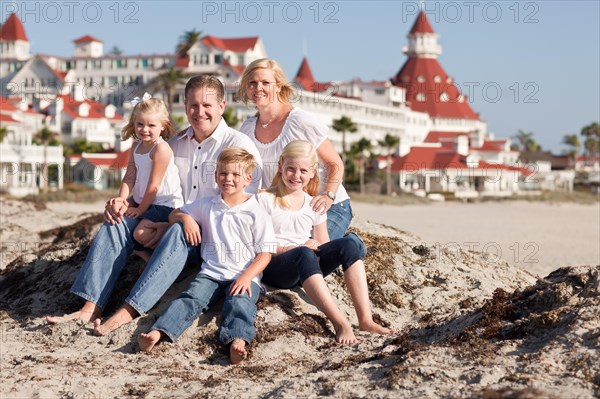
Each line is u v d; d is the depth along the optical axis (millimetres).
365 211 44156
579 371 4582
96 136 85312
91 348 6141
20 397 4855
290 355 6098
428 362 4953
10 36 110812
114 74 96438
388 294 7633
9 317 7242
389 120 98562
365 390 4648
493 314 5797
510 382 4512
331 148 7309
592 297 5508
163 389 5113
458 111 112562
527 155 113375
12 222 14000
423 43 120750
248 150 7000
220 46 91312
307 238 6840
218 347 6180
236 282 6328
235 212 6539
